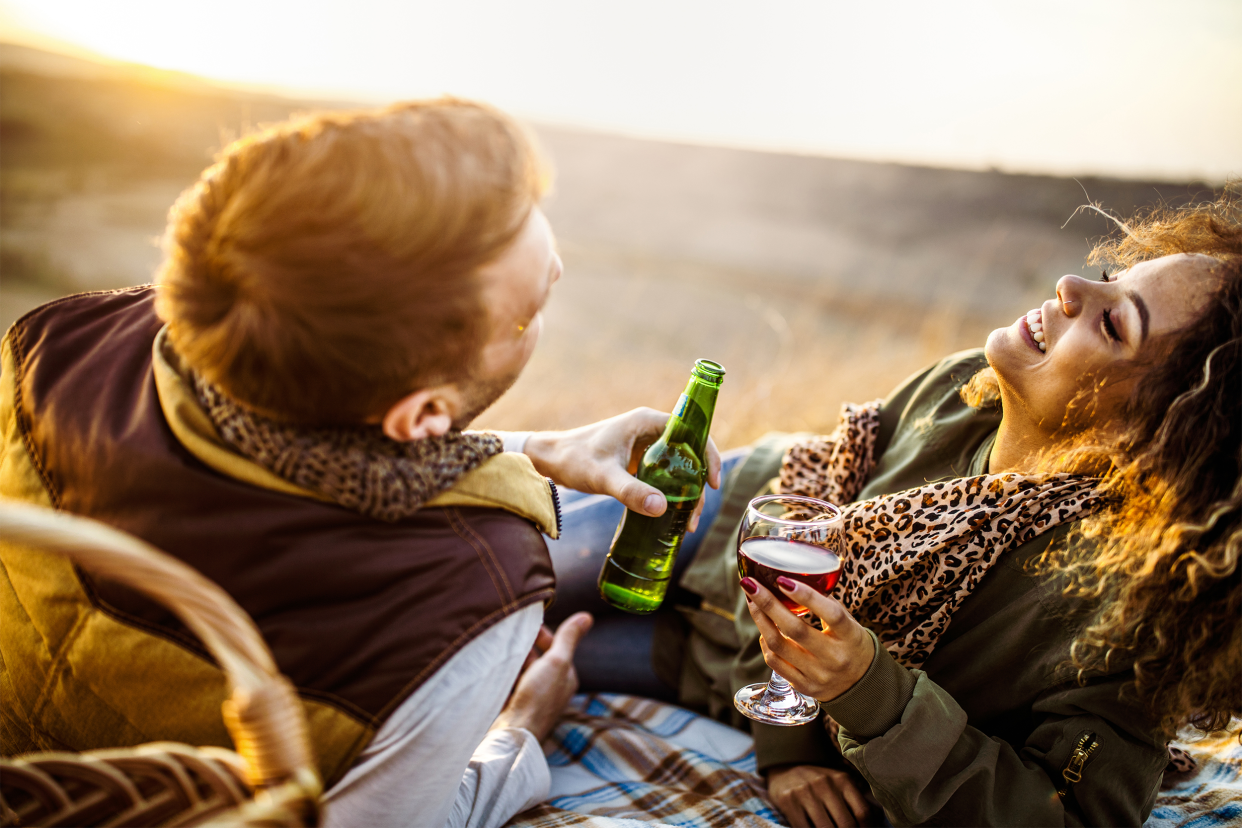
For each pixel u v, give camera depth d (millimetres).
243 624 646
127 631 879
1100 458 1368
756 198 25188
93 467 885
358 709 857
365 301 747
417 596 881
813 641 1188
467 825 1219
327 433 859
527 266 851
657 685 1883
